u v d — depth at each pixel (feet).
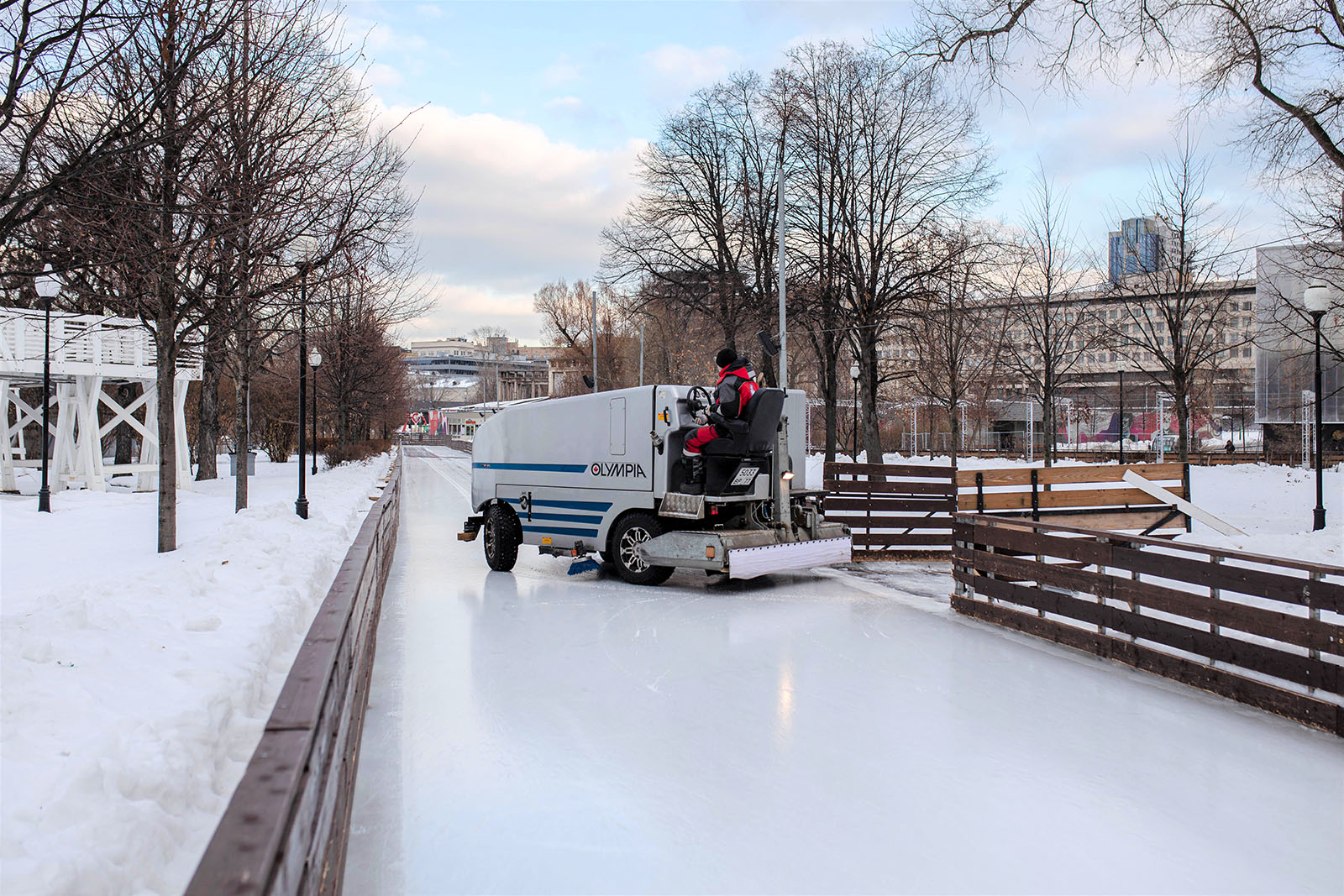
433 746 15.26
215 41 23.34
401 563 39.83
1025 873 10.71
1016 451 163.53
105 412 93.45
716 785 13.51
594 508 34.19
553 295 212.64
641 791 13.26
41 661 12.89
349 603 12.98
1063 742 15.39
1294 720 16.37
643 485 32.42
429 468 139.64
